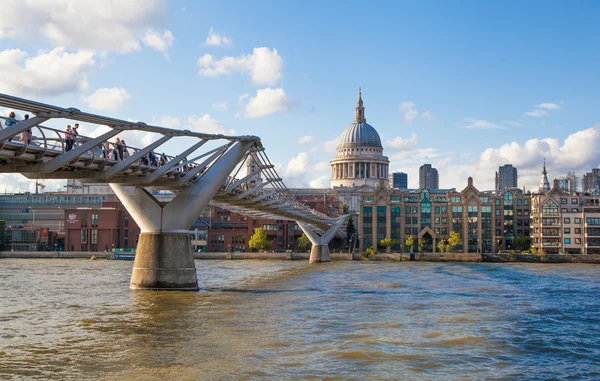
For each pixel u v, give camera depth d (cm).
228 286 7506
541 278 9844
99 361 3225
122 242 19925
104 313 4872
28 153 3841
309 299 6044
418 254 17212
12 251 19162
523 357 3541
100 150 4672
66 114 3431
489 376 3086
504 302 6112
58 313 4859
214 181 6350
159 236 6347
